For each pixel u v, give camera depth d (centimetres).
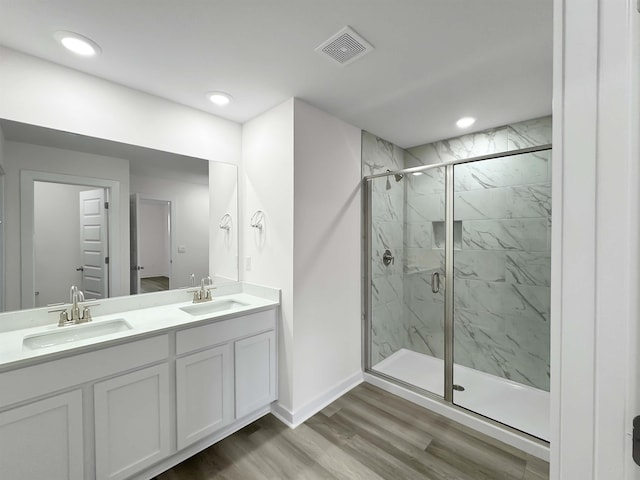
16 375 122
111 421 146
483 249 263
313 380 228
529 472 167
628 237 46
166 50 160
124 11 132
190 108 227
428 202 280
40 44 154
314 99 214
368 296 277
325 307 238
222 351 189
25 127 164
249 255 250
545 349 239
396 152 313
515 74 182
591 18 48
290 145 212
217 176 243
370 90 201
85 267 186
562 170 51
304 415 218
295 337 214
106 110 189
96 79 185
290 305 214
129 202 202
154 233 213
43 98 167
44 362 128
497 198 256
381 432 201
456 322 275
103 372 144
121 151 196
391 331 299
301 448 186
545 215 236
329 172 238
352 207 262
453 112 234
